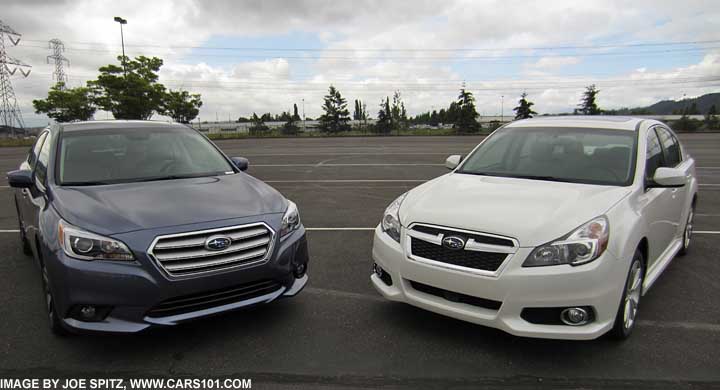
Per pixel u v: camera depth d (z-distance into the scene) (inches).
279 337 134.0
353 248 226.4
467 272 116.8
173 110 1788.9
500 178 157.1
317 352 125.6
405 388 109.3
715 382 110.6
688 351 124.6
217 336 134.4
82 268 112.5
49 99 1601.9
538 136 175.5
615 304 116.3
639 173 145.3
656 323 141.6
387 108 2367.1
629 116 189.3
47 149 172.1
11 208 333.1
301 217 296.8
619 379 112.0
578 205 125.1
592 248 112.1
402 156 753.0
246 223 128.1
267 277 130.5
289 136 1893.5
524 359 121.4
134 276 112.9
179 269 116.8
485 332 136.5
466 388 109.0
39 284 175.5
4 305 155.7
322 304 157.6
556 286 110.3
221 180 161.2
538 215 120.0
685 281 177.8
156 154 173.2
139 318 114.9
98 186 146.6
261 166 608.4
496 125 2304.4
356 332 137.0
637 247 126.4
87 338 132.7
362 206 334.0
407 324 142.1
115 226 117.0
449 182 157.6
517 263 112.1
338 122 2338.8
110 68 1557.6
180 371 116.5
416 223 128.8
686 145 971.3
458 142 1221.7
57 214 125.5
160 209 126.9
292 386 110.1
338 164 630.5
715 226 265.1
